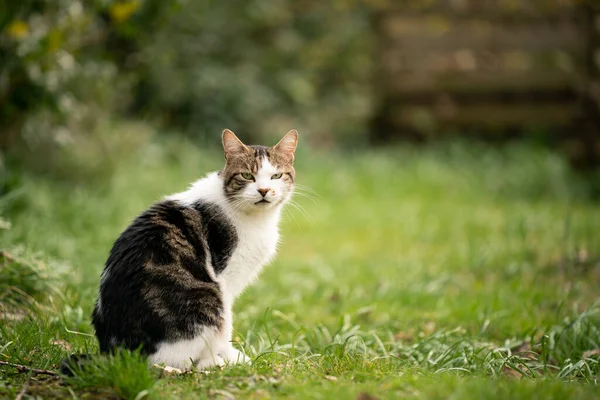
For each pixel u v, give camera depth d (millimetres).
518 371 4719
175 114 15266
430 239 9570
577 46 14188
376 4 15656
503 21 14750
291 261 8430
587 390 4121
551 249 8609
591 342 5309
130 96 13492
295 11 16203
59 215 8836
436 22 15195
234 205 4957
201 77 14992
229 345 4754
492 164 13297
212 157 13570
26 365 4504
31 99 8602
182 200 4914
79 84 10250
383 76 15711
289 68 16266
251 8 15547
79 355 4234
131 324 4340
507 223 9633
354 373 4461
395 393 4016
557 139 14398
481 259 8125
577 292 6766
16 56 8141
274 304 6570
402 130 15805
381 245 9508
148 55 11039
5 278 5594
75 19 8641
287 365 4664
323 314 6539
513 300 6773
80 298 5848
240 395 4082
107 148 11031
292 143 5465
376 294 7070
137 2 8188
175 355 4387
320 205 11328
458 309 6520
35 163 10148
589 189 11812
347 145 15641
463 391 3926
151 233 4586
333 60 16344
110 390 4000
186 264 4574
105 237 8281
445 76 15250
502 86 14844
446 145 14609
